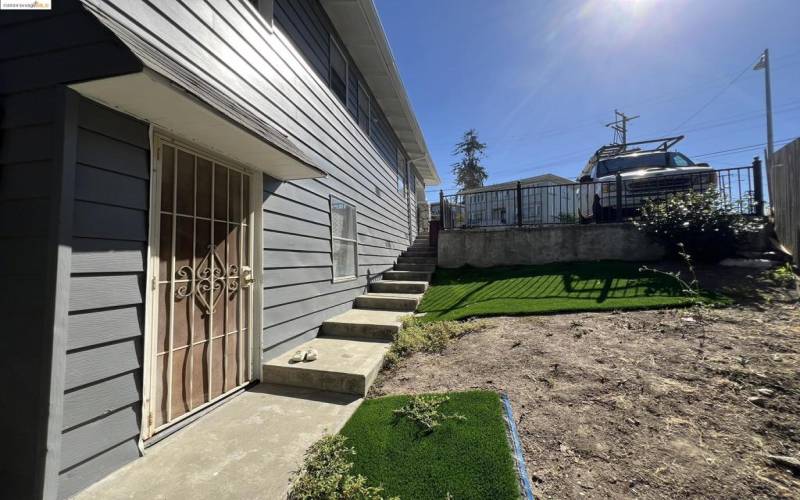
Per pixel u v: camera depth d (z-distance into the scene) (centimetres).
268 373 336
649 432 207
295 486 182
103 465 191
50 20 172
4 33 181
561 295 490
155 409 229
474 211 906
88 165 184
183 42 253
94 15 162
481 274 707
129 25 208
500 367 313
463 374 313
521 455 199
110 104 195
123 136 206
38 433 162
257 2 375
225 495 181
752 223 526
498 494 171
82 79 164
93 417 185
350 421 256
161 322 235
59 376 167
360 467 198
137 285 214
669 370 267
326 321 466
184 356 256
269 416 268
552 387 268
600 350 314
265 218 351
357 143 655
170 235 244
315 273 454
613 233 671
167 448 223
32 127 174
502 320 420
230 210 308
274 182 370
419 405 260
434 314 490
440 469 192
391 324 438
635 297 440
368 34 591
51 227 167
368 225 707
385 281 705
